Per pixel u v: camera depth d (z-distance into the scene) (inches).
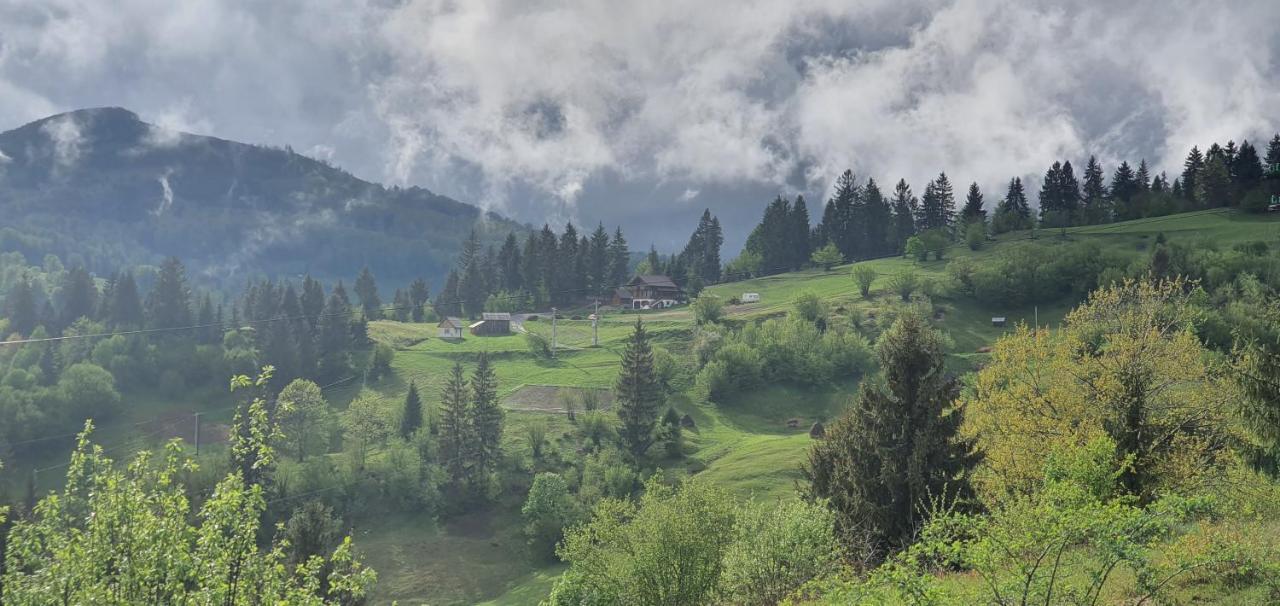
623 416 4411.9
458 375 4328.3
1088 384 1475.1
